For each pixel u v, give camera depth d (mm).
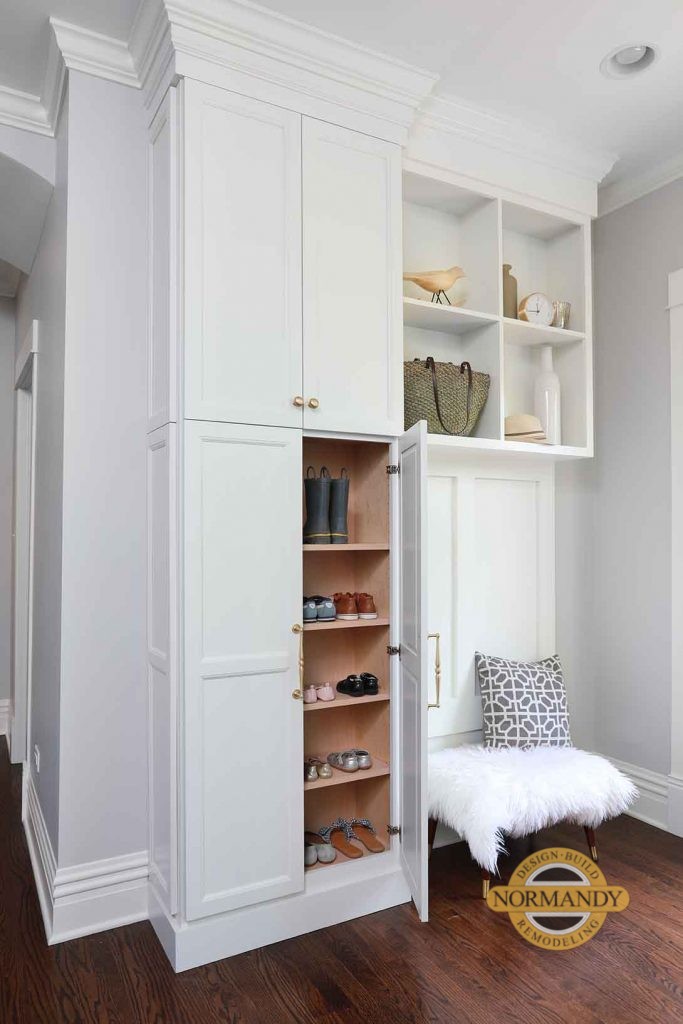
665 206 3020
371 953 2062
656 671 3012
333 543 2414
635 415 3137
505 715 2754
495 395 2734
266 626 2127
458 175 2639
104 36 2191
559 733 2779
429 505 2887
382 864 2371
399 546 2439
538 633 3164
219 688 2051
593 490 3336
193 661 2002
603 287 3316
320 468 2623
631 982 1917
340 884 2260
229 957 2047
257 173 2133
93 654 2221
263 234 2141
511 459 3043
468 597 2959
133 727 2277
